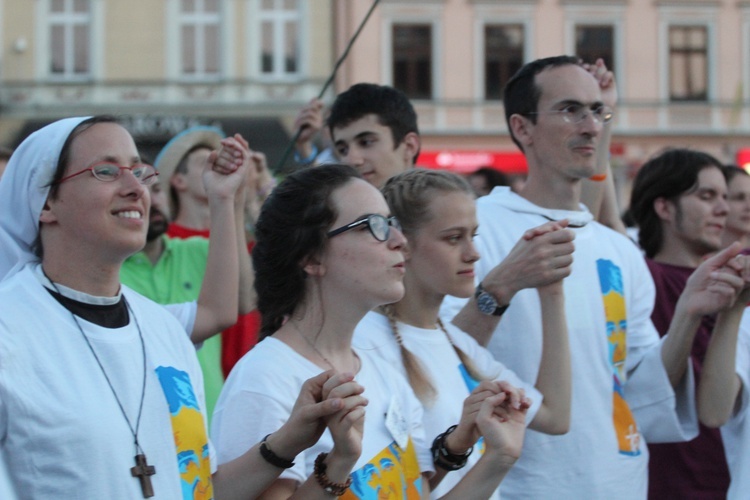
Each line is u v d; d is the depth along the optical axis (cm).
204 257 745
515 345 607
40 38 3978
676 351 640
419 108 4000
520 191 673
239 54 3978
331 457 405
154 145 3981
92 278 405
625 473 614
